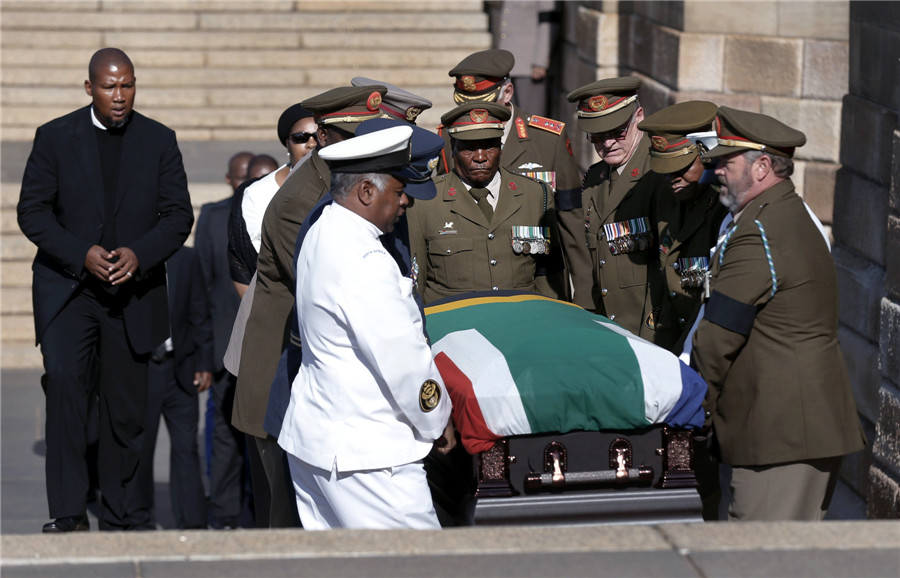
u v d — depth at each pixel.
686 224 17.91
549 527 13.51
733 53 31.27
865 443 16.22
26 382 36.66
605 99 18.98
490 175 18.47
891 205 20.19
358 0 52.12
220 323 26.94
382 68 49.66
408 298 14.54
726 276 15.63
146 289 21.05
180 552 12.80
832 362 15.81
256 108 47.72
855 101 24.42
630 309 19.31
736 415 15.94
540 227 19.03
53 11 50.25
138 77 47.97
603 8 38.56
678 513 15.16
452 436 15.15
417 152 14.73
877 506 20.31
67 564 12.52
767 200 15.66
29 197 20.36
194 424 27.19
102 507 22.17
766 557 12.67
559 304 17.08
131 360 21.14
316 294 14.34
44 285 20.55
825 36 30.06
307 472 15.05
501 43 43.81
